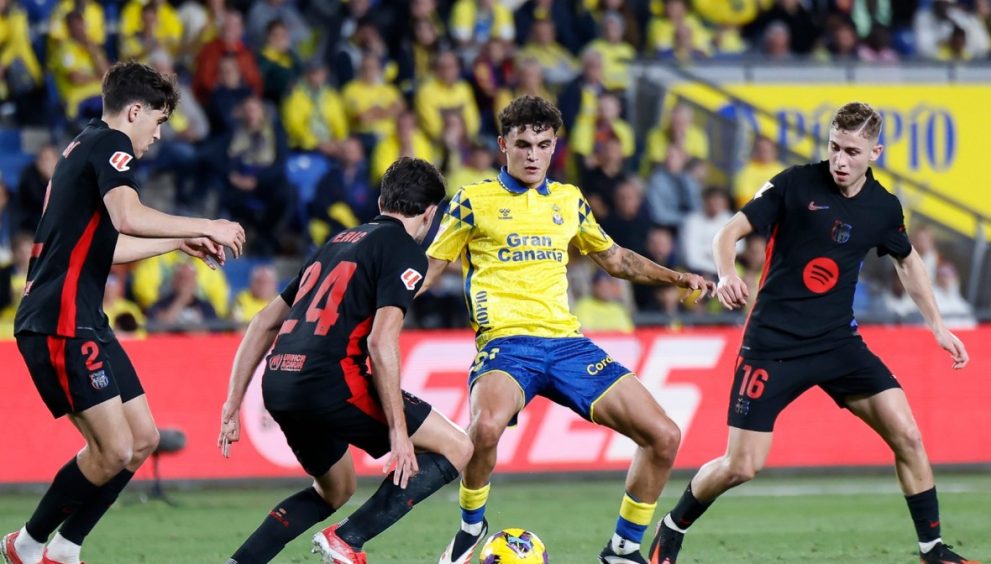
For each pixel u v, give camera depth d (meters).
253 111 48.34
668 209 50.62
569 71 53.81
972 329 43.62
